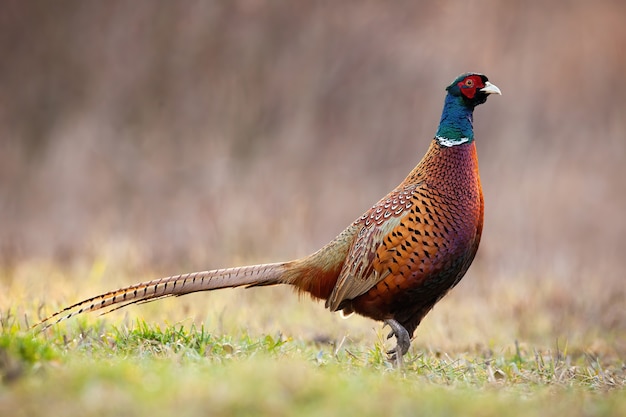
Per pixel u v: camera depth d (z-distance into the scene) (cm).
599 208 3622
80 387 909
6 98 3919
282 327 1719
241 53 3984
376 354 1308
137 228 2972
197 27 3997
